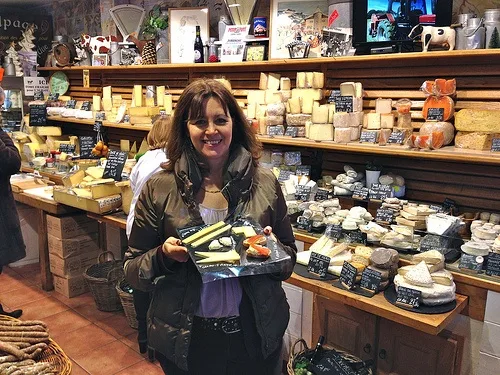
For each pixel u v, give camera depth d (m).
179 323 1.60
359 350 2.44
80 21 5.50
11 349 1.71
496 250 2.12
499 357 2.09
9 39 5.67
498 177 2.54
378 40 2.78
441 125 2.53
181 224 1.60
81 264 3.91
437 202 2.77
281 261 1.50
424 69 2.73
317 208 2.72
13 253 3.18
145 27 4.25
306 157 3.34
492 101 2.52
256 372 1.74
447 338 2.17
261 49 3.43
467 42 2.45
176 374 1.72
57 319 3.49
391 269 2.19
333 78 3.13
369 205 2.82
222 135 1.56
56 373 1.69
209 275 1.41
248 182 1.65
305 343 2.46
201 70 3.95
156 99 4.30
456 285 2.17
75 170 4.06
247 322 1.65
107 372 2.87
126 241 3.87
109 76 4.95
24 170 4.97
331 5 3.01
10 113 5.69
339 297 2.12
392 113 2.76
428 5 2.59
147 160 2.78
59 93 5.50
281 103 3.13
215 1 3.96
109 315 3.56
